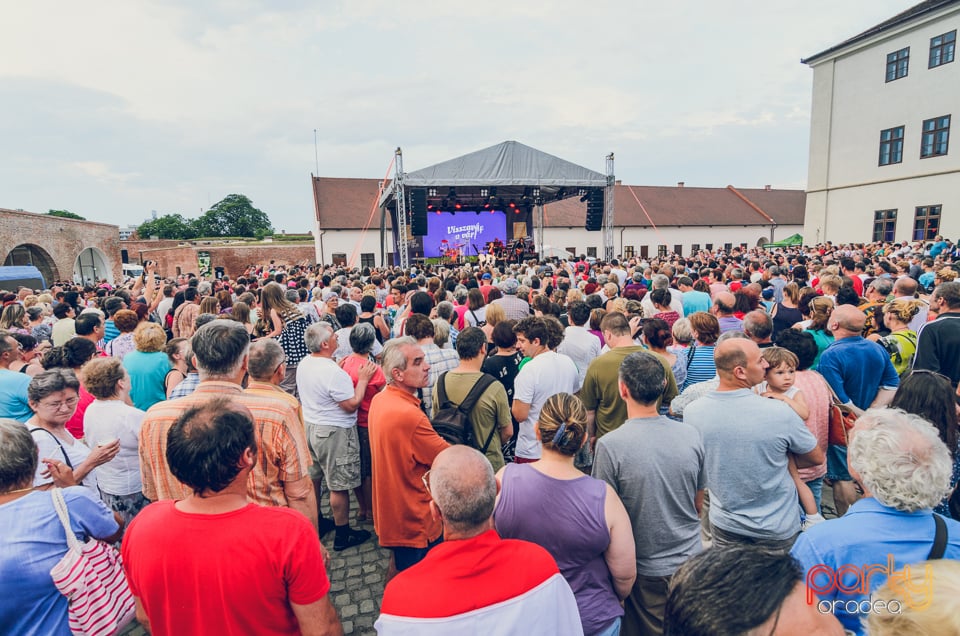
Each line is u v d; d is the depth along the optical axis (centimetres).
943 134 2066
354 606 313
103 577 174
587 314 427
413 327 384
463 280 909
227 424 148
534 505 185
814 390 289
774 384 273
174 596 144
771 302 687
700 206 4172
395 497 270
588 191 1730
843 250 1959
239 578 143
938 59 2062
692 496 213
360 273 1396
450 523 137
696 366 375
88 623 168
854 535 149
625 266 1402
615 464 212
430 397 381
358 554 368
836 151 2488
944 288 359
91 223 2772
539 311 538
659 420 219
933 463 145
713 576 94
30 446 169
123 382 301
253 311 668
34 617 161
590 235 3753
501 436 311
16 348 353
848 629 147
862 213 2389
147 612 149
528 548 138
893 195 2255
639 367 218
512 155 1570
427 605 126
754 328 370
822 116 2539
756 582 90
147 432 224
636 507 211
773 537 227
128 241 4012
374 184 3712
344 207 3469
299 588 149
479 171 1538
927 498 144
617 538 184
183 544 144
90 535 176
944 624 84
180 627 145
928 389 232
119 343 490
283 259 3791
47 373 248
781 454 231
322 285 972
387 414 266
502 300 583
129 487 297
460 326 616
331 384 354
